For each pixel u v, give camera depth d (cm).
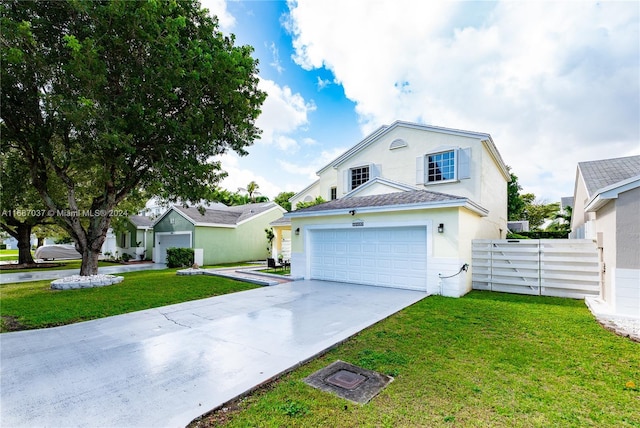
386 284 1053
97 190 1467
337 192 1795
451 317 655
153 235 2525
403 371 399
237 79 1036
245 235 2380
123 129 975
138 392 354
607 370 399
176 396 343
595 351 461
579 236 1498
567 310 712
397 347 484
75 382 381
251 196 4384
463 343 497
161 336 561
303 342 511
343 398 335
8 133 1005
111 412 314
